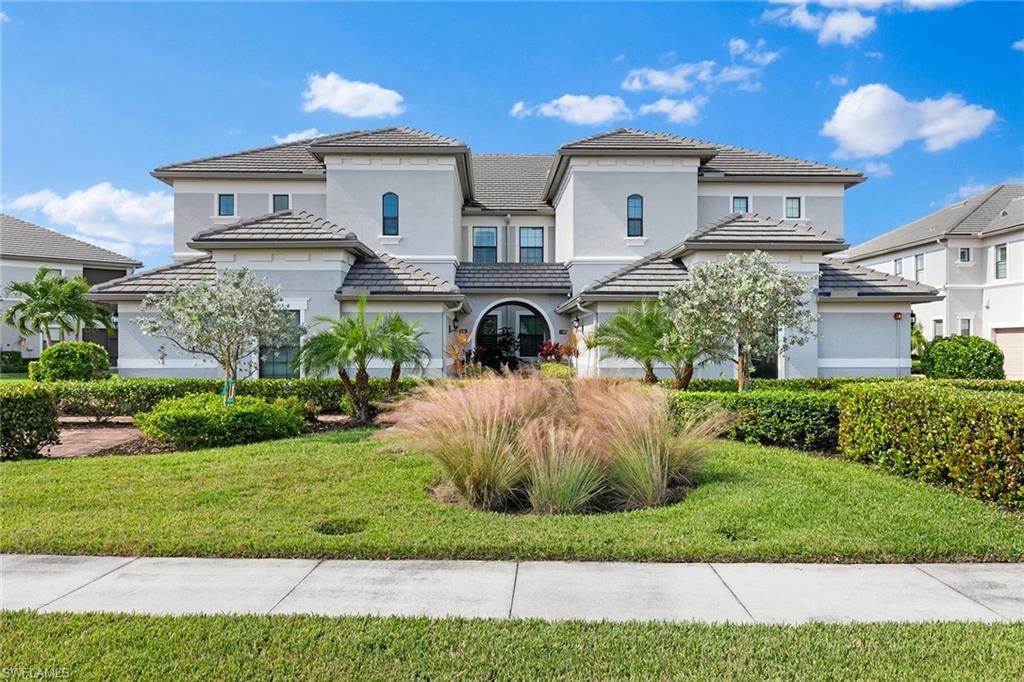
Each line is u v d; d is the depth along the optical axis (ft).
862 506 21.90
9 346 108.88
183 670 11.98
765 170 79.61
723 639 12.92
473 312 77.25
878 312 56.70
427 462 28.68
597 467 23.76
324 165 75.77
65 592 15.56
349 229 71.20
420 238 71.51
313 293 53.47
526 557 17.99
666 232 72.74
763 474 26.58
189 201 78.07
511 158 105.60
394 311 54.03
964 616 14.12
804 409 33.17
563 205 80.18
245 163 80.12
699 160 73.15
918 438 25.89
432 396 28.27
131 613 14.26
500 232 87.81
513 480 23.44
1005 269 96.99
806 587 15.84
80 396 44.32
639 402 26.25
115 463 29.07
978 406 23.07
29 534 19.17
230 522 20.57
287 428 37.81
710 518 20.80
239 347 40.09
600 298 54.29
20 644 12.81
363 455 30.25
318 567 17.31
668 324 41.96
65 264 115.34
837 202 79.15
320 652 12.51
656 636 13.08
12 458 31.35
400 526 20.17
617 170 72.84
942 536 18.90
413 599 15.15
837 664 11.97
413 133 75.77
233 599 15.14
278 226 54.95
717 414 28.76
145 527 19.95
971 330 101.04
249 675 11.80
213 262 58.23
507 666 12.01
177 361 54.90
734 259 39.78
